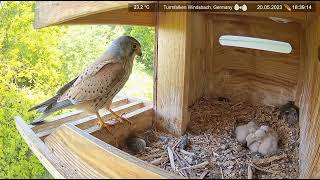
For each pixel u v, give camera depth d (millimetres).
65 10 354
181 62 493
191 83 576
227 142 492
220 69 613
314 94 454
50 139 430
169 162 449
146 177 316
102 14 454
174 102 510
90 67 496
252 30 571
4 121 874
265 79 588
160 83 519
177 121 511
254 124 497
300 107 538
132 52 515
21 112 876
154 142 499
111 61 494
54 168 365
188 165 439
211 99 615
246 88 604
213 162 444
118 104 587
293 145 488
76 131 406
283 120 543
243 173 419
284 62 567
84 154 370
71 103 484
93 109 485
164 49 505
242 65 599
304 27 527
